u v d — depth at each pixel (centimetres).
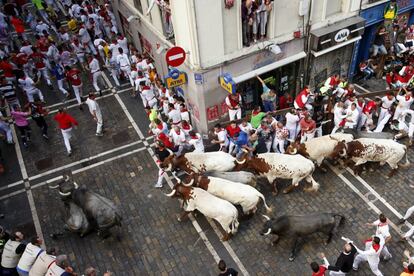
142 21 1664
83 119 1645
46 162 1449
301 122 1304
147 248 1117
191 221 1178
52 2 2539
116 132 1555
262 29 1316
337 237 1096
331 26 1438
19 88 1872
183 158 1217
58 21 2291
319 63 1524
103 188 1316
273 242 1084
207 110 1388
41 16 2388
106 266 1081
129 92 1781
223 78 1302
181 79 1359
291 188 1226
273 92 1386
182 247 1111
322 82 1598
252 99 1520
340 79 1459
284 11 1306
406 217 1089
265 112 1460
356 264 997
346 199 1205
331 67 1578
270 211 1123
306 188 1243
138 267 1072
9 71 1727
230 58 1296
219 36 1235
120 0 1898
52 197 1303
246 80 1420
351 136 1256
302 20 1366
